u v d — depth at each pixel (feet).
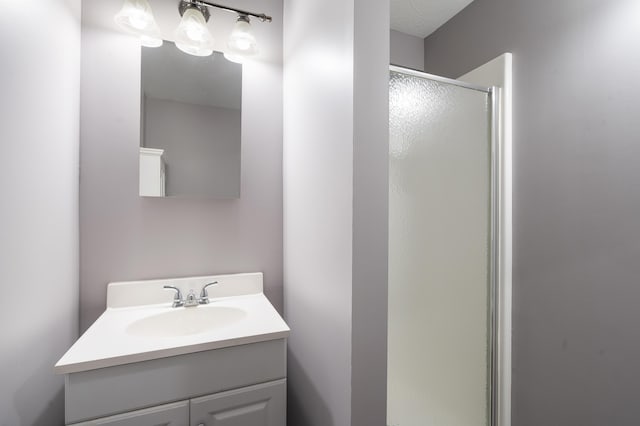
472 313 4.27
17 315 2.47
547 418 3.92
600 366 3.40
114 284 3.76
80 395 2.44
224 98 4.39
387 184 2.90
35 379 2.77
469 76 4.95
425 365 3.88
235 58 4.45
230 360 2.94
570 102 3.67
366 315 2.81
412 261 3.77
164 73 4.09
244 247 4.58
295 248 4.28
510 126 4.34
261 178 4.67
